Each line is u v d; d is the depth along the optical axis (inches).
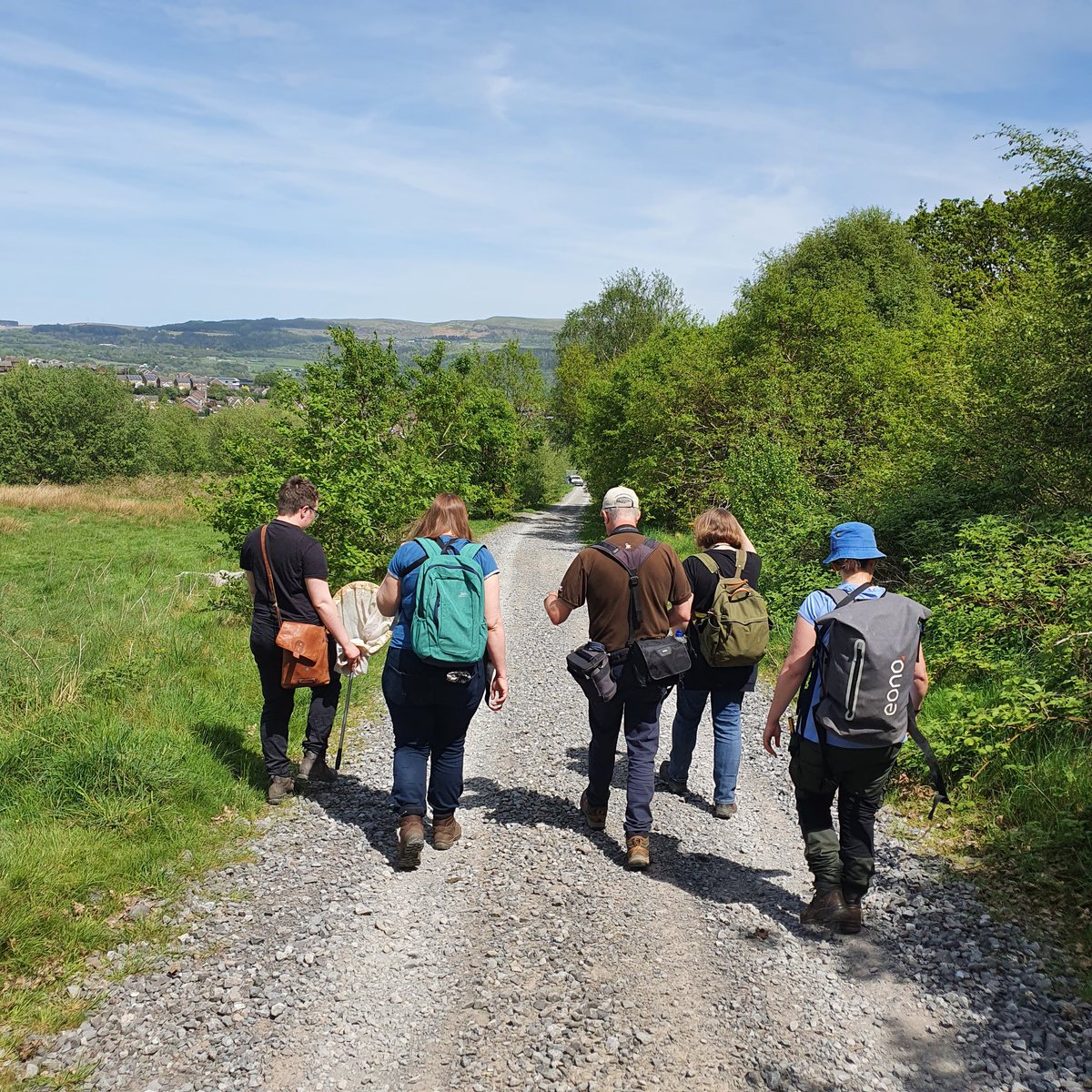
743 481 557.9
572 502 2293.3
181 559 765.3
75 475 1888.5
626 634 170.9
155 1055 112.1
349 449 434.3
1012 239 464.8
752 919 150.4
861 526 147.0
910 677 136.6
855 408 733.9
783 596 390.6
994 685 230.1
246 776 204.2
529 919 149.4
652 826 190.9
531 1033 117.8
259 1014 121.3
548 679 333.4
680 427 897.5
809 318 839.1
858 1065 111.8
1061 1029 117.2
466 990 128.1
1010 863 164.7
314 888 159.2
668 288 2447.1
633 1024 120.0
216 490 422.9
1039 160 337.1
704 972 133.6
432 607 162.9
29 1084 105.1
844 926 144.3
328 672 193.6
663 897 158.2
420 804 169.2
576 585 172.6
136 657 278.7
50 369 1996.8
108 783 182.4
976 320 477.7
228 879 161.3
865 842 144.5
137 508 1242.0
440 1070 110.3
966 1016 121.5
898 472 470.9
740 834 187.8
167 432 2383.1
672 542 819.4
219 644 328.5
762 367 827.4
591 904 155.3
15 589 524.4
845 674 135.7
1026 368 374.9
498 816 195.8
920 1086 107.9
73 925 138.3
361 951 138.1
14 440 1859.0
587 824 191.2
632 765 171.0
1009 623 250.7
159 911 147.8
